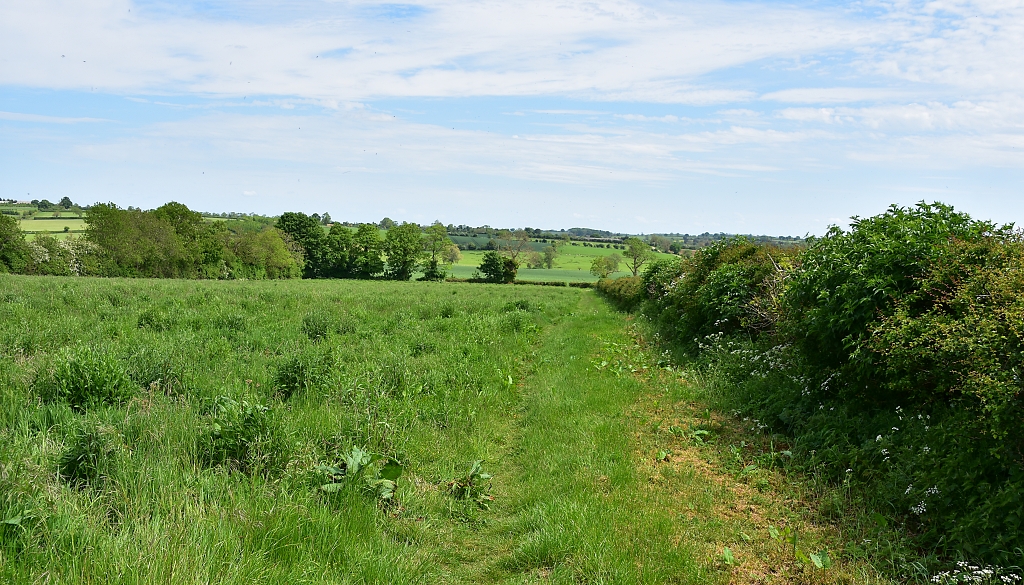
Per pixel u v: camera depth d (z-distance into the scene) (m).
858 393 6.86
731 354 10.63
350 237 90.00
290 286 38.06
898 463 5.28
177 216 72.88
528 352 14.02
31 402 6.43
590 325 20.78
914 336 5.62
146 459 4.84
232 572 3.51
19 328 10.98
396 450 6.25
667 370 11.44
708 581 4.11
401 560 4.20
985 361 4.49
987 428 4.41
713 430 7.61
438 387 9.02
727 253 15.27
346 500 4.82
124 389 6.99
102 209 63.00
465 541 4.87
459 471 6.25
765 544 4.67
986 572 3.77
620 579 3.99
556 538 4.52
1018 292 4.72
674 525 4.90
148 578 3.25
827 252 8.11
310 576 3.77
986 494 4.25
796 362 8.65
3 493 3.67
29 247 56.12
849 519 4.97
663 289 20.27
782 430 7.38
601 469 6.15
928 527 4.59
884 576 4.13
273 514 4.27
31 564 3.30
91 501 4.09
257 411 5.67
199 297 21.06
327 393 7.84
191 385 7.75
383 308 22.30
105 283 28.86
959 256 6.10
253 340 11.90
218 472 5.05
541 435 7.32
